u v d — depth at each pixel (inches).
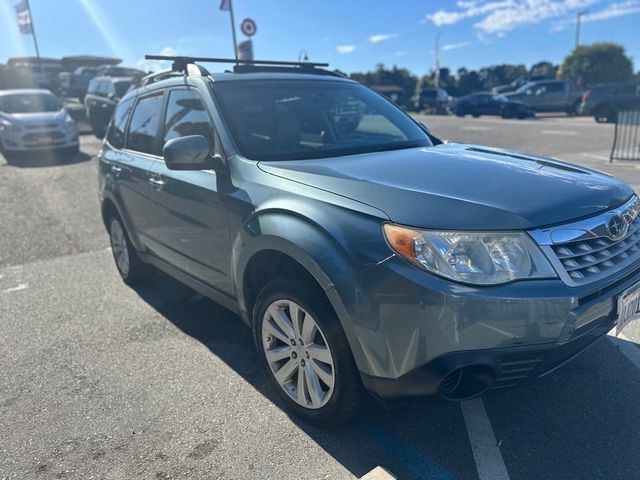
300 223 100.3
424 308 84.6
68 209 323.9
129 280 195.0
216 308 175.3
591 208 96.7
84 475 100.2
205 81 142.4
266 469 99.7
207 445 107.0
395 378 90.3
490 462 99.0
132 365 139.9
